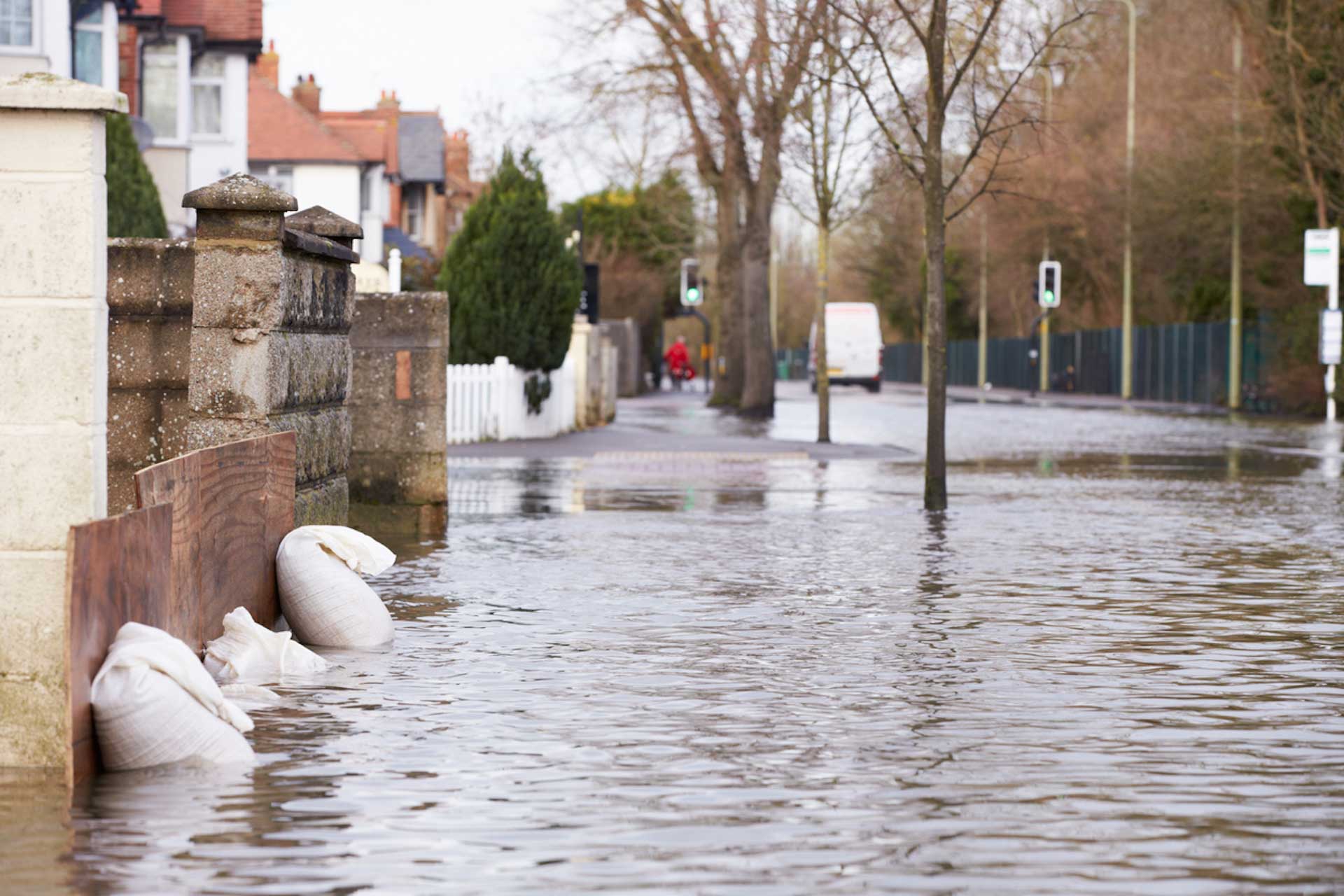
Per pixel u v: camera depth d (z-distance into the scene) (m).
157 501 12.50
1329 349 70.00
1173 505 31.52
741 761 11.10
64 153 10.98
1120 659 15.00
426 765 10.96
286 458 16.58
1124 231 95.31
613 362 69.81
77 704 10.48
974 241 124.25
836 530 26.80
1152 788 10.41
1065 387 118.56
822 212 51.66
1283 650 15.55
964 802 10.07
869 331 126.69
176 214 63.72
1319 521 28.45
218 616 14.31
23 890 8.38
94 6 54.59
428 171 113.50
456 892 8.38
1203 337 90.94
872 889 8.41
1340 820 9.70
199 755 10.95
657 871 8.70
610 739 11.74
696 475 39.50
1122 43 101.62
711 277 148.00
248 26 68.06
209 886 8.47
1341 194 70.19
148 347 18.41
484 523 27.80
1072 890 8.41
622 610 17.94
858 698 13.23
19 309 10.96
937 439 30.56
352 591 15.63
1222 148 79.06
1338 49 68.88
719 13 63.47
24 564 10.95
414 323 26.14
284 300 16.89
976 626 16.91
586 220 125.19
